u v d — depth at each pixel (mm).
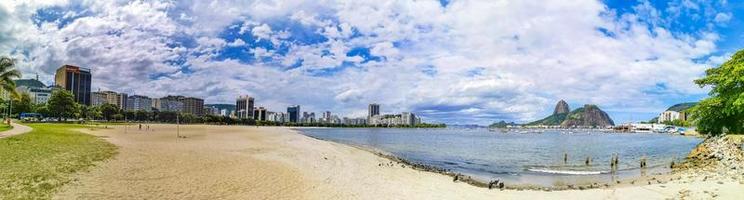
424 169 32719
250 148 42562
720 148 33125
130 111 187625
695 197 16188
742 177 20781
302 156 35594
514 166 38062
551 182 26812
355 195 18297
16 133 47156
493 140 106688
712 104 33312
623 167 36875
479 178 28688
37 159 23047
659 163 40312
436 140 101188
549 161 43719
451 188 21375
